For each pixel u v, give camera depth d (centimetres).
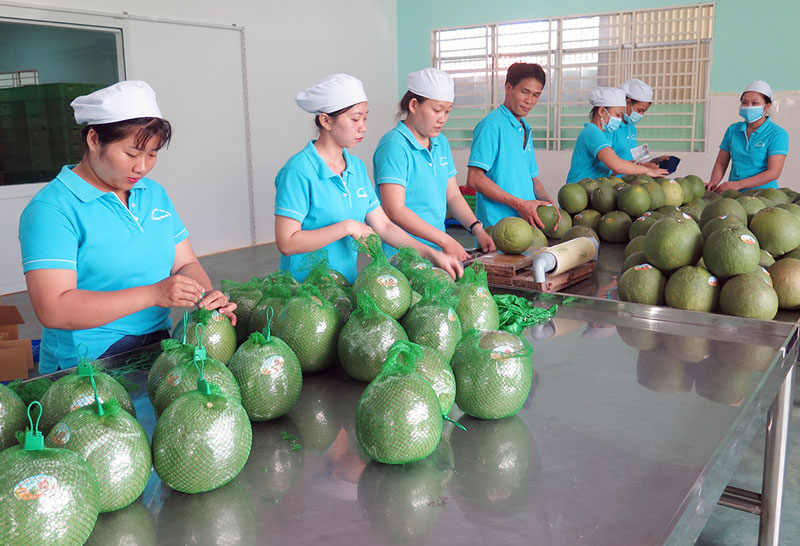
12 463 68
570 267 197
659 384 121
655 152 759
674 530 76
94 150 141
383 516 79
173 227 175
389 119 917
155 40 616
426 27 885
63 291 140
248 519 78
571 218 281
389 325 114
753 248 164
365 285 125
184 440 80
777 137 425
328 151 211
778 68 666
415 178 252
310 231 200
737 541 219
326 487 85
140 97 134
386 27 888
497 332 107
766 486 179
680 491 84
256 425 104
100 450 76
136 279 161
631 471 89
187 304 129
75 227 148
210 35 668
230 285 141
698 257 176
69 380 90
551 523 77
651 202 266
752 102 423
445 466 91
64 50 546
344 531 76
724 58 693
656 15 724
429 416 88
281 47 746
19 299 522
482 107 869
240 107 710
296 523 77
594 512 79
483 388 102
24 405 89
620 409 110
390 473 89
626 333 153
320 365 121
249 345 104
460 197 280
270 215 762
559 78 800
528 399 114
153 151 142
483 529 76
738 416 107
